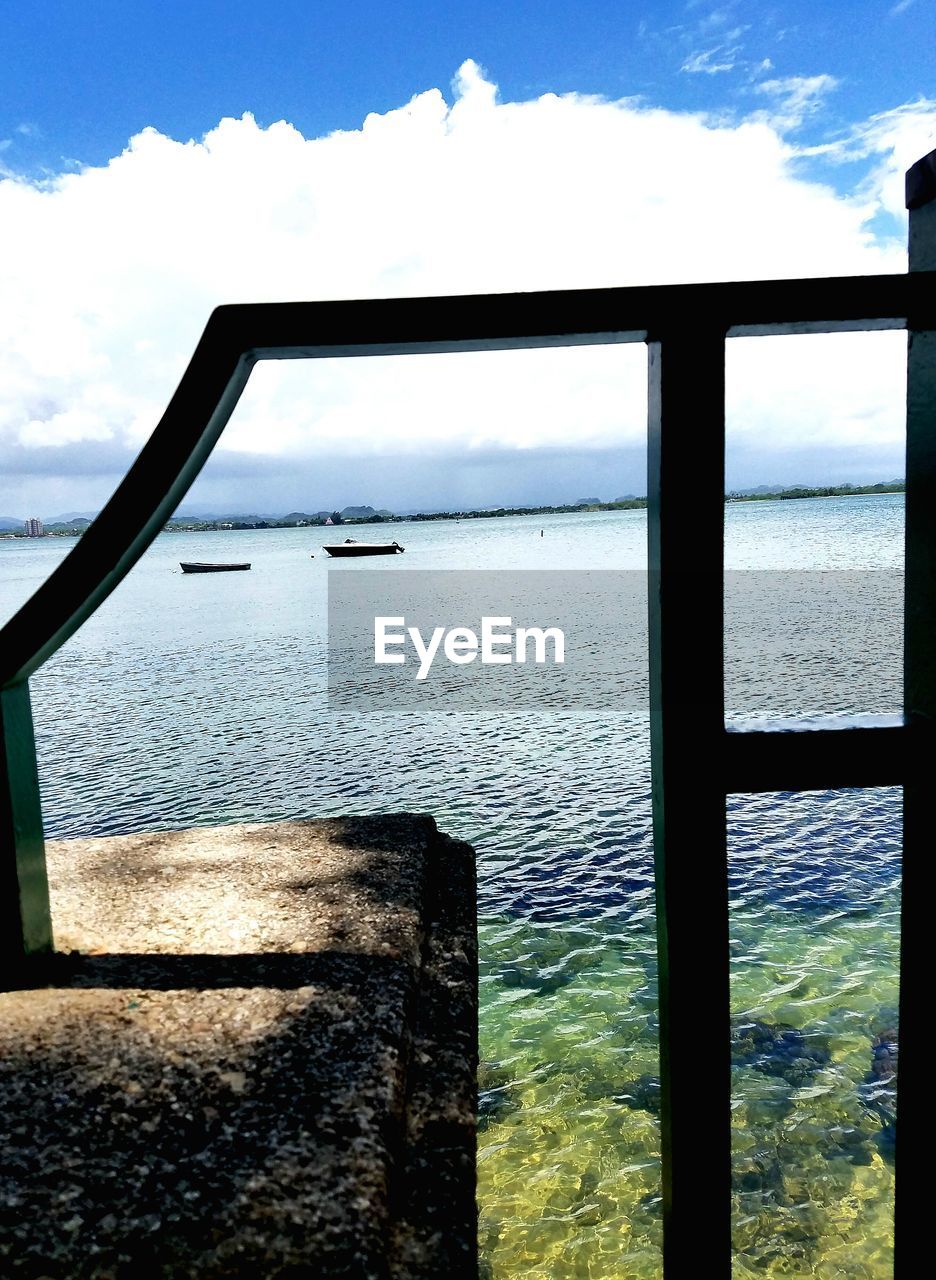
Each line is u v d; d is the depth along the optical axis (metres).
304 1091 1.79
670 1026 1.49
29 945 2.29
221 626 41.88
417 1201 1.62
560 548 95.88
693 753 1.42
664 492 1.37
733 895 10.67
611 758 16.94
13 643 1.96
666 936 1.49
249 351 1.48
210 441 1.75
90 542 1.80
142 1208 1.51
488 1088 7.42
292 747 18.98
